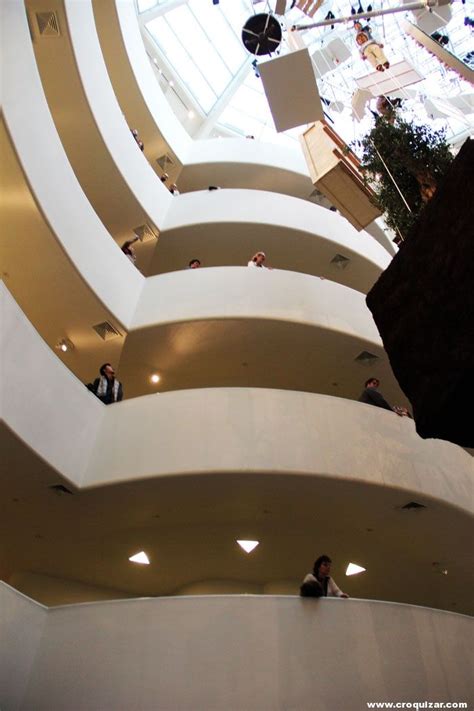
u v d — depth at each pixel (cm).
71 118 1211
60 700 567
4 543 930
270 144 1841
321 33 1343
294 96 721
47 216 893
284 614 610
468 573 1040
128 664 576
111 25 1459
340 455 835
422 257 232
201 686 557
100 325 1062
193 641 584
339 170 1006
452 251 217
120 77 1550
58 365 828
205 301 1092
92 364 1158
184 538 930
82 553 952
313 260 1483
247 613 604
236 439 825
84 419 847
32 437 734
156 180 1480
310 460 816
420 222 234
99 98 1243
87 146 1248
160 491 813
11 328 740
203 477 792
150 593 1078
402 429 914
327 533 934
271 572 1034
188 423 843
